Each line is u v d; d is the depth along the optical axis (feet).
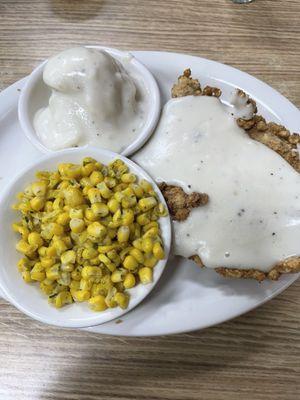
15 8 0.96
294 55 0.93
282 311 0.80
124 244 0.68
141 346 0.79
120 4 0.97
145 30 0.95
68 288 0.69
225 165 0.71
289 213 0.69
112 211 0.68
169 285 0.74
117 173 0.71
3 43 0.93
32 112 0.79
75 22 0.95
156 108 0.76
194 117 0.74
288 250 0.69
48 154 0.72
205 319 0.72
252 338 0.79
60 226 0.67
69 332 0.79
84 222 0.67
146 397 0.77
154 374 0.77
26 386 0.76
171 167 0.72
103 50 0.78
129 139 0.76
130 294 0.68
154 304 0.73
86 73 0.72
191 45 0.94
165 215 0.69
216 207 0.70
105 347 0.78
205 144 0.73
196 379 0.77
